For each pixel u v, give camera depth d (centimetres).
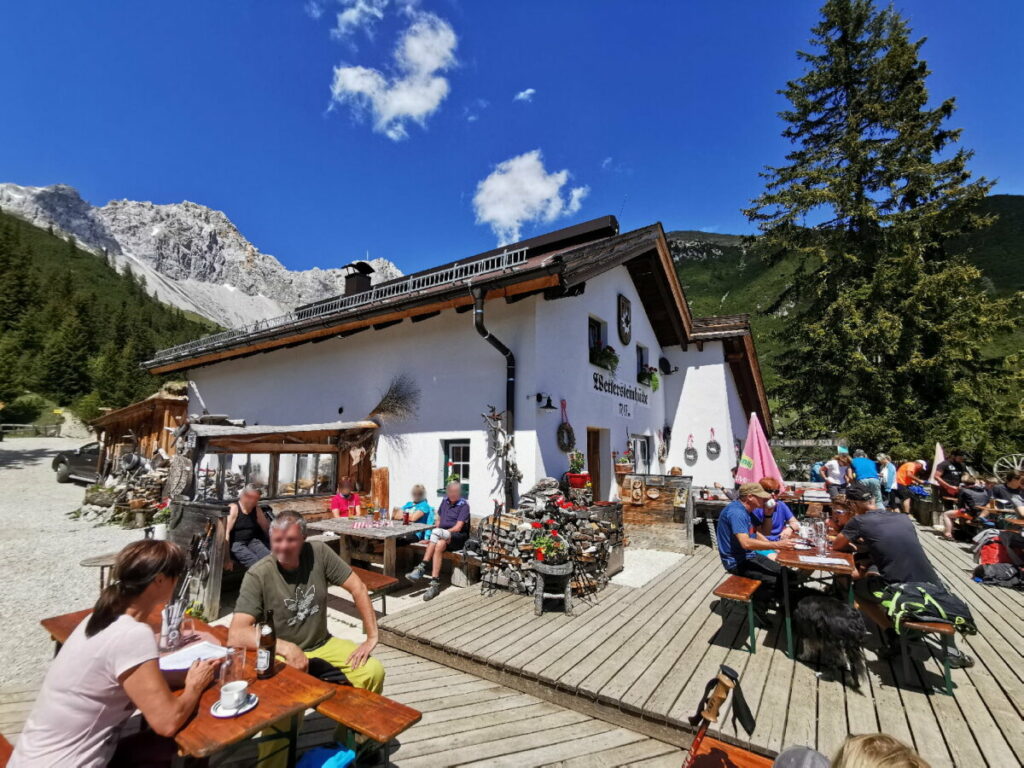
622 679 384
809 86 2291
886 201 2064
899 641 405
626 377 1141
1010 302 1827
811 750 193
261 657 249
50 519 1189
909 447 1750
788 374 2188
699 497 993
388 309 866
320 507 903
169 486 746
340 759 237
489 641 464
